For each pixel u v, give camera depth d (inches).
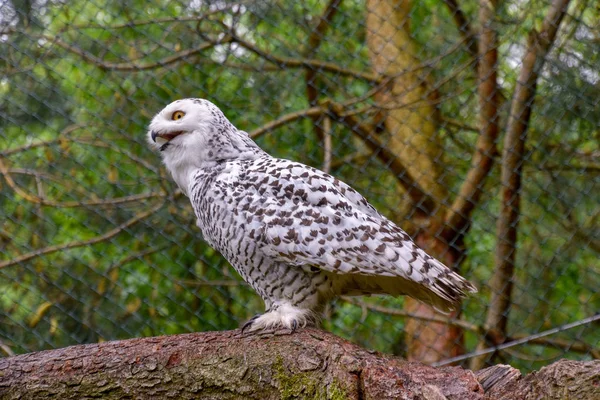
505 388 154.9
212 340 169.3
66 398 166.9
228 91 294.7
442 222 306.5
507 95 306.7
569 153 300.7
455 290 173.6
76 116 284.0
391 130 309.4
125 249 275.6
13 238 275.6
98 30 282.5
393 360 160.7
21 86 275.9
